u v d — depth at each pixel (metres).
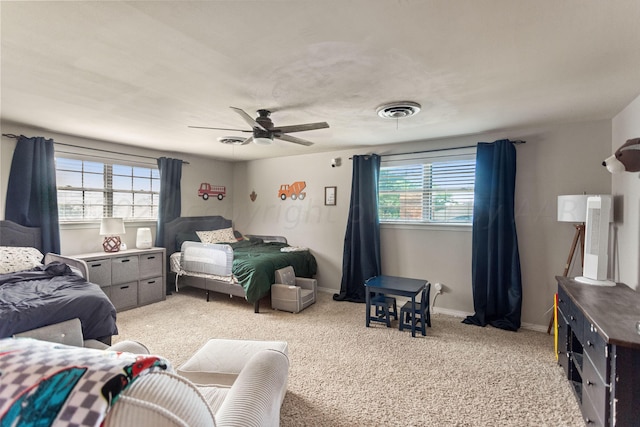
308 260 4.77
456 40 1.62
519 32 1.54
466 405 2.00
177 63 1.89
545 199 3.31
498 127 3.36
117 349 1.58
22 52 1.76
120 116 2.97
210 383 1.70
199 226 5.24
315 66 1.92
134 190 4.54
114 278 3.80
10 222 3.26
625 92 2.34
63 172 3.81
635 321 1.59
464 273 3.79
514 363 2.56
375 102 2.57
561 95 2.40
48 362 0.61
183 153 5.05
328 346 2.87
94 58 1.83
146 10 1.37
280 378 1.32
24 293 2.32
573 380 2.15
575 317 2.02
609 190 3.03
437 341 3.00
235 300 4.37
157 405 0.59
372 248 4.32
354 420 1.86
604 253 2.41
